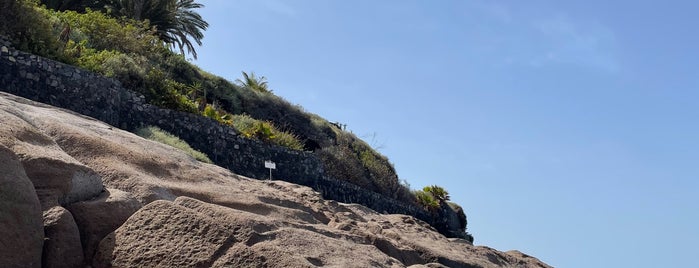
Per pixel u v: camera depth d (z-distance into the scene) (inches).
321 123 1317.7
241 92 1250.0
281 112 1272.1
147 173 336.2
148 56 1096.8
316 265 268.2
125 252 251.8
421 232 545.0
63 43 812.6
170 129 834.2
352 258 287.3
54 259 245.1
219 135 879.7
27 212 239.0
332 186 1010.1
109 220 269.1
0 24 743.1
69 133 332.5
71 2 1213.1
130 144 374.6
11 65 687.1
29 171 263.6
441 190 1320.1
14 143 271.6
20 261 232.4
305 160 973.8
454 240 563.8
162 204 263.6
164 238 254.2
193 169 373.7
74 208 266.5
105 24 1043.9
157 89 881.5
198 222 257.6
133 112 807.1
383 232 461.4
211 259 247.4
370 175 1205.7
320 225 362.9
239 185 386.0
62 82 721.6
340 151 1194.0
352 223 414.0
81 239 261.3
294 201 396.8
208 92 1173.1
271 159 931.3
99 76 756.0
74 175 273.7
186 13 1321.4
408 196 1251.8
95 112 744.3
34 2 850.8
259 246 253.8
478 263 499.2
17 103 371.2
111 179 312.3
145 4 1248.8
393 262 309.7
